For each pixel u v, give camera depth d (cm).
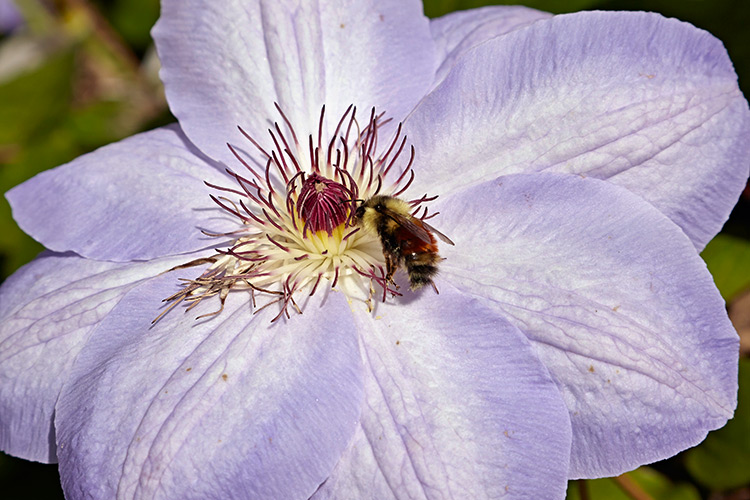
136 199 29
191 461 26
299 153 29
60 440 27
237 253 28
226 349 27
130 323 27
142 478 26
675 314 26
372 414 26
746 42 31
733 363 26
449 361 27
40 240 29
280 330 27
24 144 37
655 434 26
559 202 27
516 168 28
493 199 27
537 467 26
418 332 27
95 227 29
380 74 29
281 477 26
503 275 27
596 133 28
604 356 26
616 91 28
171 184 29
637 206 27
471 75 28
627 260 27
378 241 28
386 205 27
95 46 39
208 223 28
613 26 28
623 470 27
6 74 38
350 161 29
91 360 27
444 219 28
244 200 29
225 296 27
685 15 31
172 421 26
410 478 26
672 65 28
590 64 28
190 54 29
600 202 27
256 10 29
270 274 28
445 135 28
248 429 26
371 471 26
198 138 29
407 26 29
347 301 27
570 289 27
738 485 30
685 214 28
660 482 31
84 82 41
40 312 28
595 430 27
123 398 26
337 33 29
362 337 27
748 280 31
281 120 29
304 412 26
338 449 26
